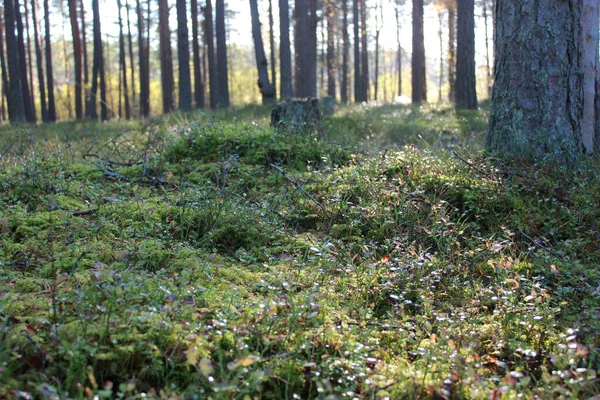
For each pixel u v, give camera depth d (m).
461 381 2.75
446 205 5.45
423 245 4.85
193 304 3.21
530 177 5.98
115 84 55.94
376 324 3.50
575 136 6.72
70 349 2.60
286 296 3.28
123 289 3.26
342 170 6.30
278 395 2.65
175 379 2.68
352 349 2.98
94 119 24.44
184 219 4.90
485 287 4.10
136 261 4.04
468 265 4.40
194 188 5.79
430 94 64.44
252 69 57.59
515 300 3.70
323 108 17.20
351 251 4.72
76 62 29.53
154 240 4.32
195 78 32.78
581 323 3.34
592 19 7.03
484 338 3.42
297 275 3.95
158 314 2.98
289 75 23.17
